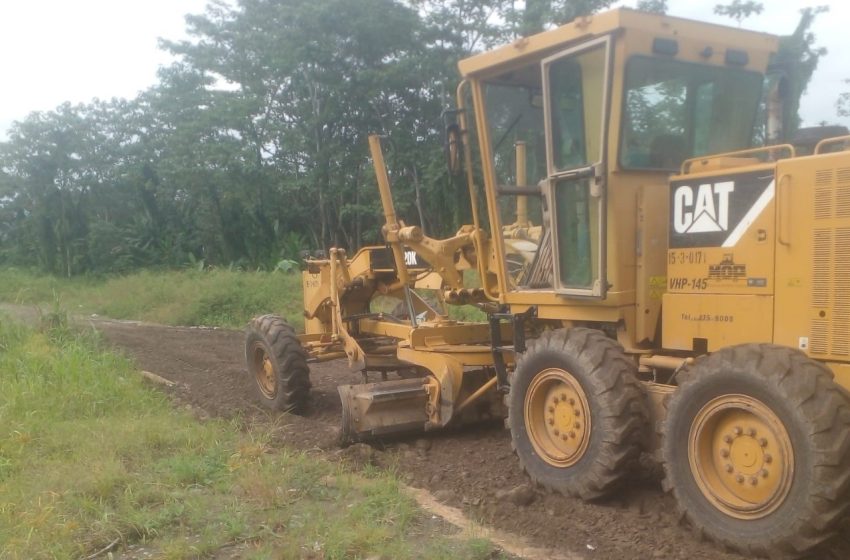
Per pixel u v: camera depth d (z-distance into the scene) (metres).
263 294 18.45
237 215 27.58
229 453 6.26
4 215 34.12
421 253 7.37
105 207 32.41
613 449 5.03
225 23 27.12
